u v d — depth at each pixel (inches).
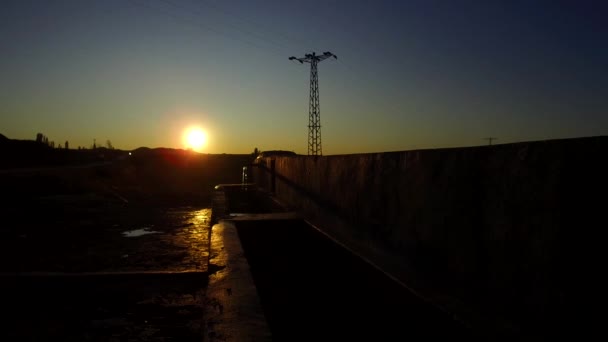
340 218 228.7
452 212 122.8
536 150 92.4
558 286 85.7
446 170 126.3
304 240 253.6
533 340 91.4
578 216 81.4
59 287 189.5
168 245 310.5
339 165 236.4
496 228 104.4
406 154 153.3
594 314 77.5
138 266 241.6
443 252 127.3
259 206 560.7
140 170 1743.4
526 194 94.7
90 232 373.4
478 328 105.4
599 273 76.8
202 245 311.1
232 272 164.7
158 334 142.1
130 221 447.8
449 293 123.1
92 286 190.9
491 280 106.0
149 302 172.6
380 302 135.0
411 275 145.4
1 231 372.8
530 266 93.4
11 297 177.0
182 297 178.9
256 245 242.5
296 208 360.2
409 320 119.2
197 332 143.7
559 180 85.9
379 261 171.0
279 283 165.8
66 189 778.8
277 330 120.0
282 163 473.4
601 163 77.0
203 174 1739.7
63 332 143.1
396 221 159.8
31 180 760.3
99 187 904.9
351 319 125.3
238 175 1742.1
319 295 148.8
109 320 153.9
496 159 105.0
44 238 340.2
